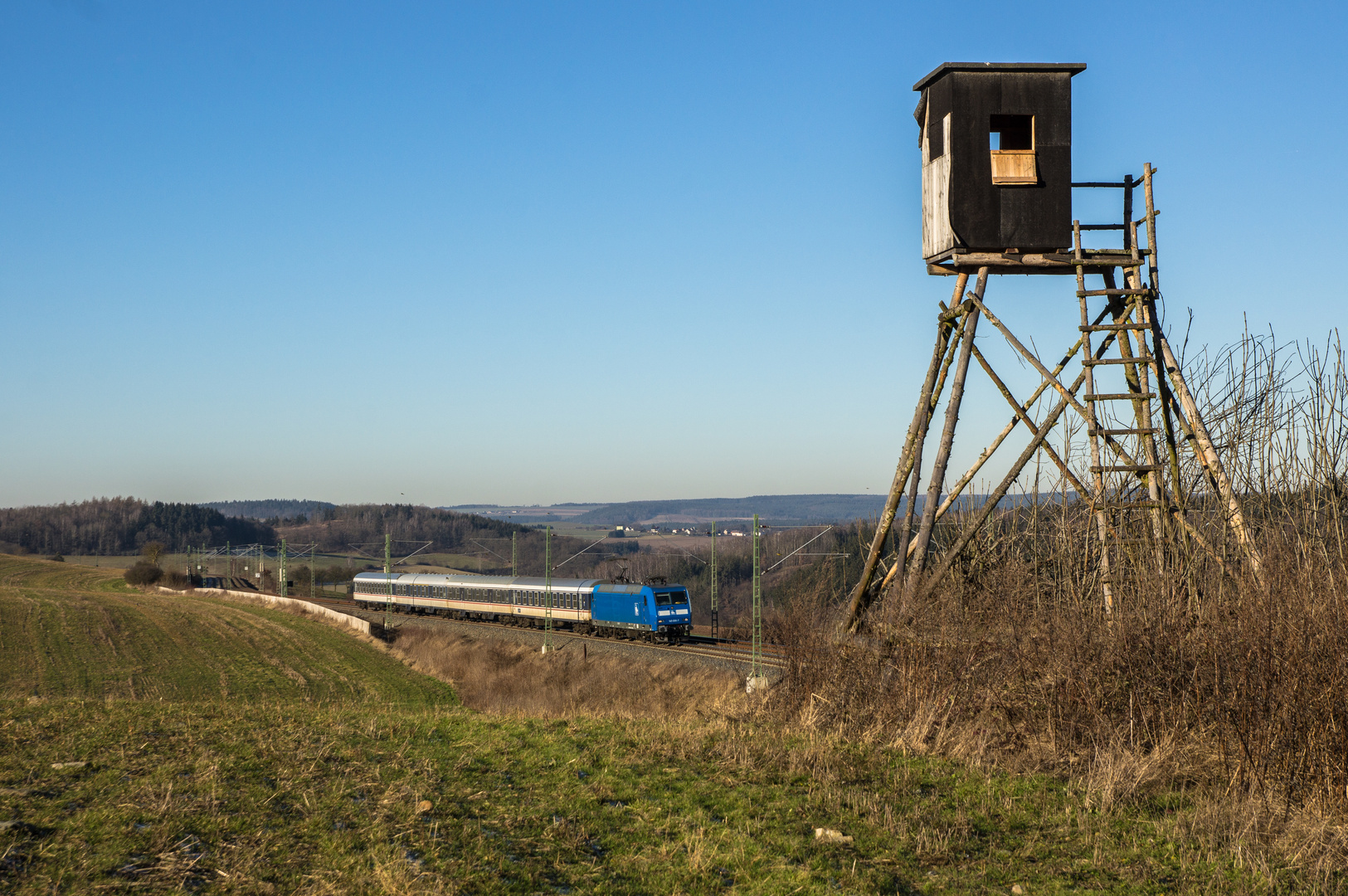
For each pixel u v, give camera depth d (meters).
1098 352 17.77
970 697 14.84
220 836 8.76
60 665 51.47
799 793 11.42
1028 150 17.64
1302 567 11.90
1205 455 15.52
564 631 58.50
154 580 125.56
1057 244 17.03
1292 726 10.92
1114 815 10.59
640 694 31.41
